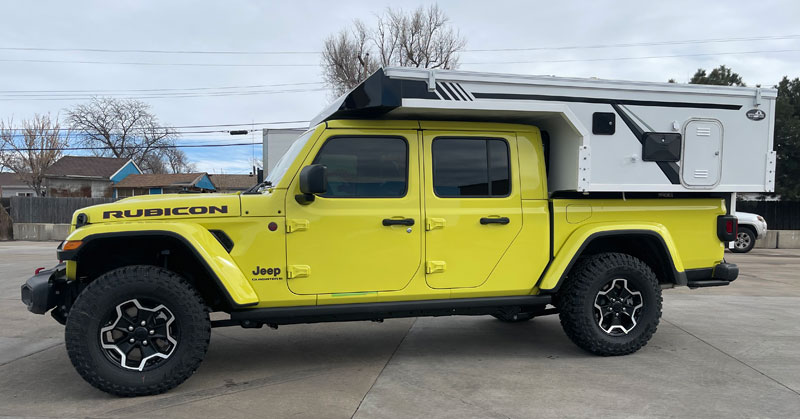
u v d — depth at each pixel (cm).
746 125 470
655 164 454
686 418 333
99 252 399
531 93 432
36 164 4038
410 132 432
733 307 707
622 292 468
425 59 3519
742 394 375
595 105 442
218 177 5862
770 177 475
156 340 381
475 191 444
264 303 400
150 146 5112
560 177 466
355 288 414
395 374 425
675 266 466
